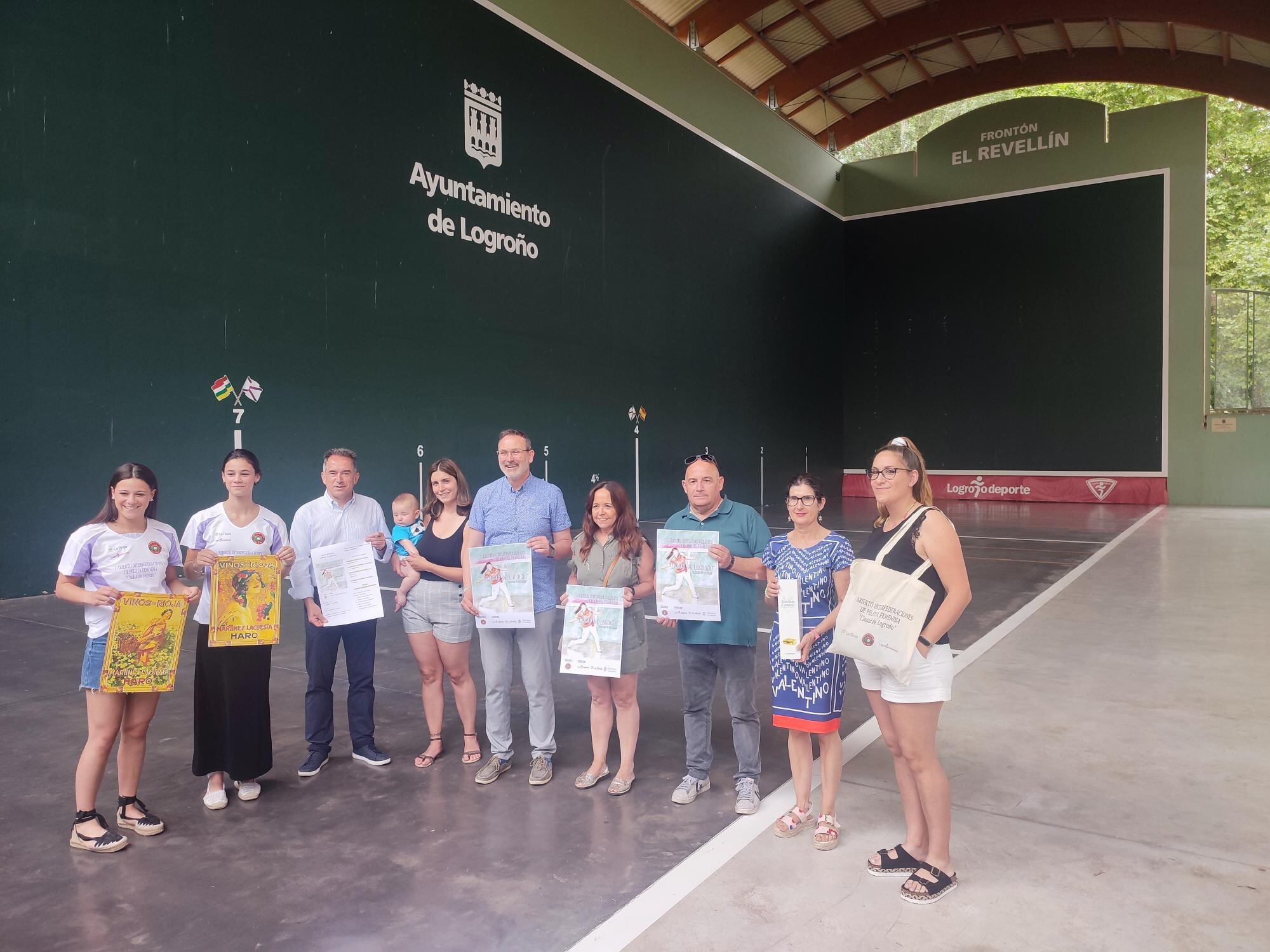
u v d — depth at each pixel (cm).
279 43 1023
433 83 1216
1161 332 2105
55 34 830
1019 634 674
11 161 803
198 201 948
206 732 361
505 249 1343
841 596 326
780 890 288
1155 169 2103
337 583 396
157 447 916
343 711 498
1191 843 319
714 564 352
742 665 360
